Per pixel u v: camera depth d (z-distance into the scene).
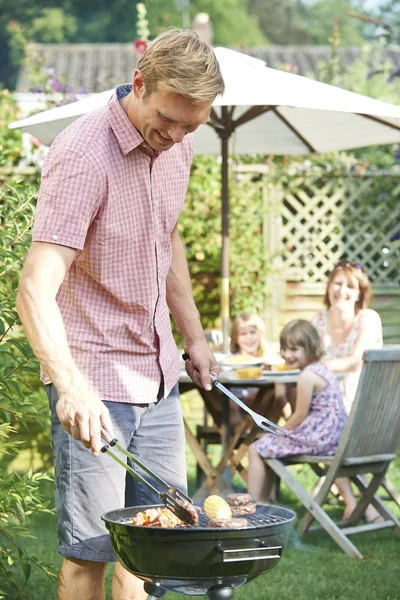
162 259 2.81
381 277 7.98
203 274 7.67
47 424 3.60
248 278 7.68
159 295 2.80
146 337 2.78
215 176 7.55
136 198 2.68
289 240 7.82
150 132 2.53
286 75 5.20
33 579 4.20
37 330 2.46
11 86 32.25
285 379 5.20
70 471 2.70
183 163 2.86
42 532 5.15
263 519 2.58
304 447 4.99
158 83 2.41
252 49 20.64
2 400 3.48
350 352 5.86
